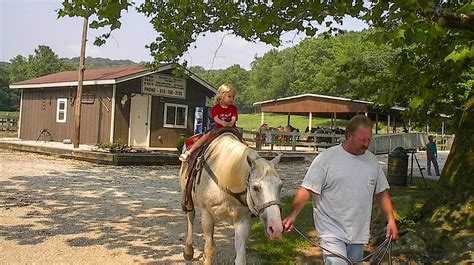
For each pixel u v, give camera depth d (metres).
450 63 6.54
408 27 3.64
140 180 13.74
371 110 29.00
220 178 4.82
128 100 21.69
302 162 21.34
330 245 3.92
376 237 7.15
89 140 22.25
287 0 7.04
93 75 23.25
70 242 6.89
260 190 4.16
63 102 23.84
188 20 9.37
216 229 8.22
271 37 8.53
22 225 7.69
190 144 5.96
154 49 9.88
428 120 8.82
